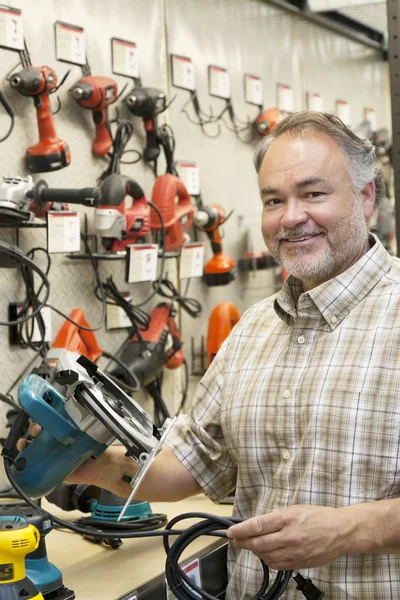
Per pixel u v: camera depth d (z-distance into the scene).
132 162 2.95
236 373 1.75
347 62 4.72
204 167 3.43
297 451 1.57
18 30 2.45
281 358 1.66
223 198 3.55
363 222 1.64
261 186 1.64
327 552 1.37
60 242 2.40
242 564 1.65
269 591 1.51
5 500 2.31
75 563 1.77
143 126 3.00
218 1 3.52
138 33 3.02
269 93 3.92
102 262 2.82
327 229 1.58
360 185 1.62
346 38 4.70
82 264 2.73
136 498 1.76
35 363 2.53
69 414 1.56
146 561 1.78
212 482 1.79
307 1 4.24
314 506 1.40
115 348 2.87
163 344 2.87
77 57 2.68
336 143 1.60
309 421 1.56
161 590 1.68
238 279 3.58
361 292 1.61
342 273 1.62
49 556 1.83
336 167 1.58
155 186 2.92
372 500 1.48
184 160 3.31
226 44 3.57
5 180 2.24
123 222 2.61
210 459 1.77
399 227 2.45
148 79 3.08
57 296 2.63
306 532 1.36
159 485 1.75
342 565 1.48
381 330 1.55
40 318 2.41
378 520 1.39
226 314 3.14
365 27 4.86
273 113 3.70
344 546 1.38
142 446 1.47
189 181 3.24
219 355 1.83
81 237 2.69
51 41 2.60
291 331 1.67
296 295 1.70
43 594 1.48
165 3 3.18
